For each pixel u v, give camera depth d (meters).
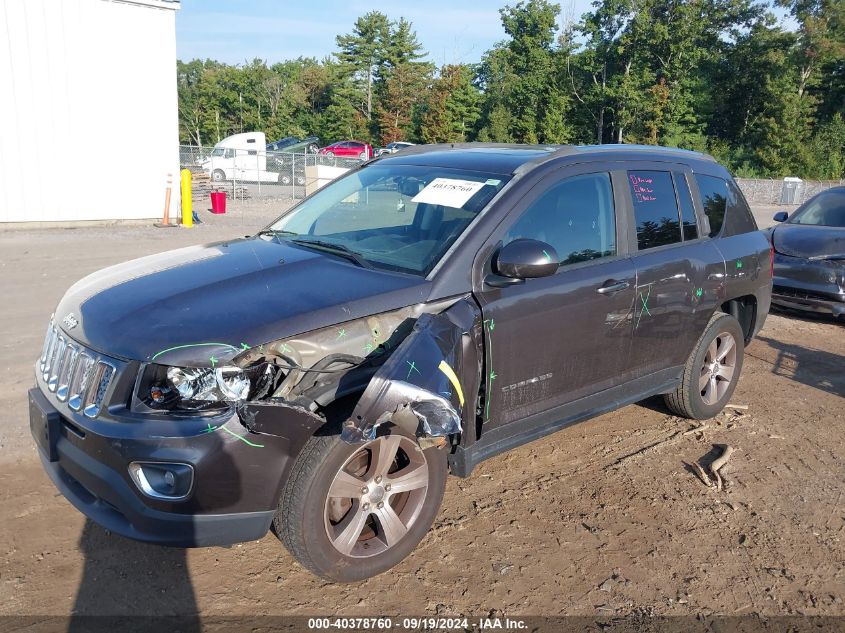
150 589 3.14
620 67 53.72
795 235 8.80
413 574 3.34
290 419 2.81
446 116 56.66
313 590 3.19
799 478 4.46
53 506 3.74
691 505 4.07
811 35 56.06
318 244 3.90
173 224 15.94
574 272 3.89
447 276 3.39
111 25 14.70
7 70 13.71
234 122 75.75
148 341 2.85
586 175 4.13
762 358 7.09
